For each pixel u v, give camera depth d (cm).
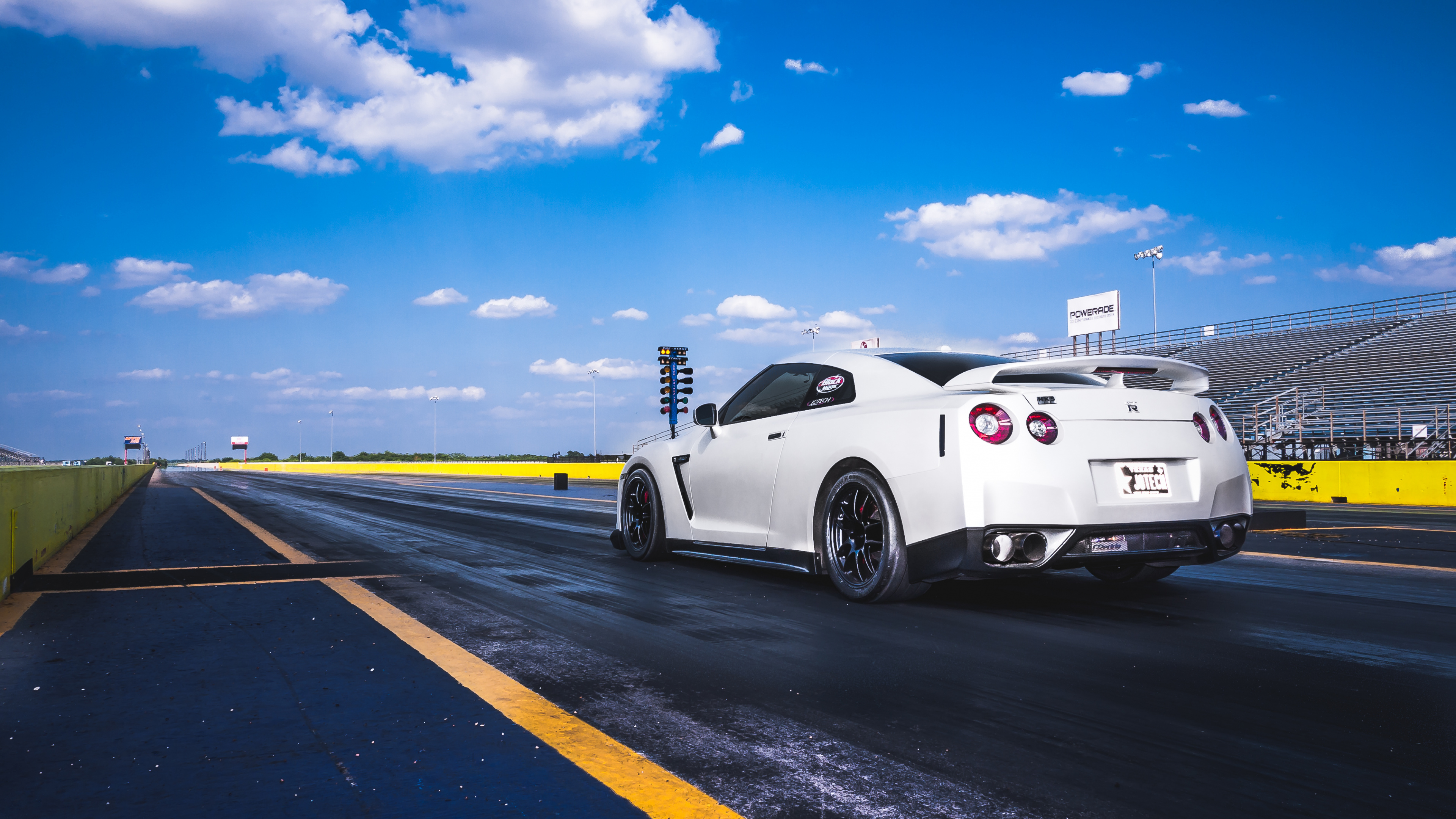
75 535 882
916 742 222
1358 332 2944
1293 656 310
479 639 348
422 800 188
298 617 398
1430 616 381
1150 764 206
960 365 431
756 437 484
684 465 546
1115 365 387
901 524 390
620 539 642
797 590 461
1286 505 1559
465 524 980
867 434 407
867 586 408
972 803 184
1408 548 655
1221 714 243
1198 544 382
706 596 447
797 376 488
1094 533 355
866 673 290
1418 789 190
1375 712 244
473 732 233
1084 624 365
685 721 241
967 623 369
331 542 760
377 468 6969
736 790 192
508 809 183
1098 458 363
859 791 192
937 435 373
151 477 4309
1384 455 1989
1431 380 2297
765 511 474
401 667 305
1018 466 356
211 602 442
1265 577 501
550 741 225
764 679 285
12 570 504
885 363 438
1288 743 220
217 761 213
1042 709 249
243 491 2133
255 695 270
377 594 463
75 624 383
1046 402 367
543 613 403
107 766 210
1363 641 332
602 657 316
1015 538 355
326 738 229
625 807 184
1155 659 307
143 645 341
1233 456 396
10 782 199
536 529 895
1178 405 390
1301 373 2747
